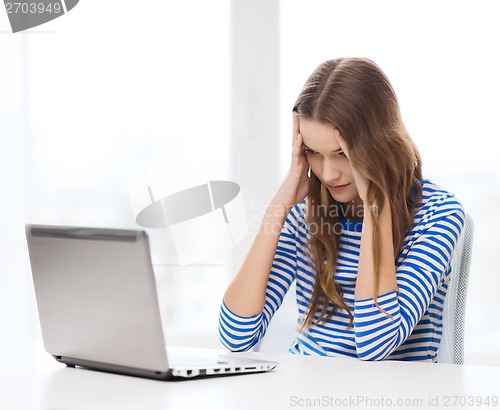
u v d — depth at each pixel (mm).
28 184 3008
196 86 2891
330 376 1151
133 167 2943
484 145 2635
